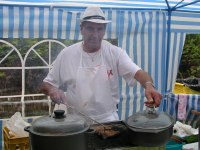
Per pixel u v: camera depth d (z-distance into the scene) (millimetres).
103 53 2145
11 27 3236
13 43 3363
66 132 1292
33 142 1327
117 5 3588
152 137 1408
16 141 2197
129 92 3818
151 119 1486
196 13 3957
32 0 3277
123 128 1694
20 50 3400
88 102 2096
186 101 4020
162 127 1425
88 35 2043
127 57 2166
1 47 3330
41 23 3344
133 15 3676
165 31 3818
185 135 2631
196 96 4051
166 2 3600
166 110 3986
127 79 2119
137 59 3775
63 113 1400
